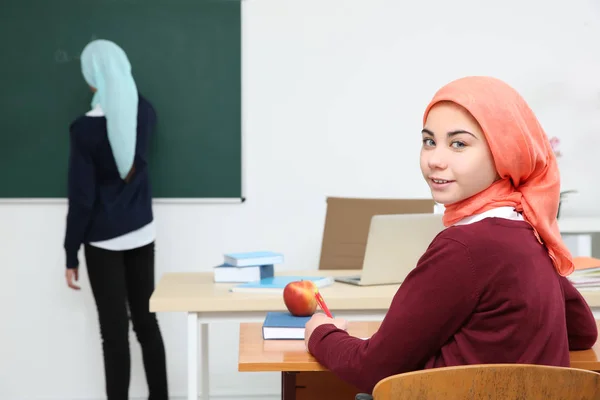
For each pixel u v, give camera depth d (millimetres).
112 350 3115
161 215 3729
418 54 3785
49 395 3729
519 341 1349
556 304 1396
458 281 1336
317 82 3754
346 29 3756
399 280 2387
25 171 3664
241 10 3711
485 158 1393
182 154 3719
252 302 2082
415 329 1355
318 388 1678
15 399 3713
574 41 3830
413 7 3775
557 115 3844
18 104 3652
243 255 2506
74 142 3064
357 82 3768
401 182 3797
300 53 3742
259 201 3762
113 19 3664
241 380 3773
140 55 3682
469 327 1367
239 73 3717
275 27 3729
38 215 3688
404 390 1116
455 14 3793
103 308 3121
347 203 3045
